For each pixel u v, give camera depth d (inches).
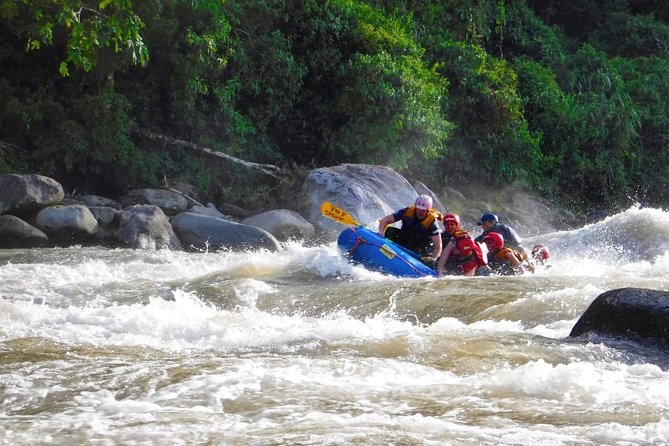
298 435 201.5
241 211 969.5
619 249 716.0
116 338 341.1
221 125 1005.8
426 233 589.0
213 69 967.0
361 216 920.9
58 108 884.6
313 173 958.4
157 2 905.5
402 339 327.3
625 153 1445.6
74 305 470.3
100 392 245.6
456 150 1205.1
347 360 288.5
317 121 1093.8
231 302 477.1
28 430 205.8
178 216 825.5
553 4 1750.7
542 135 1352.1
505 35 1514.5
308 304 459.8
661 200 1517.0
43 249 712.4
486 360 292.7
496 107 1230.9
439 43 1237.1
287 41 1058.1
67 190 923.4
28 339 328.2
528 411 228.1
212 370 270.2
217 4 935.7
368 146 1059.3
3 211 761.6
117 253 695.1
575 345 314.0
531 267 603.8
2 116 875.4
